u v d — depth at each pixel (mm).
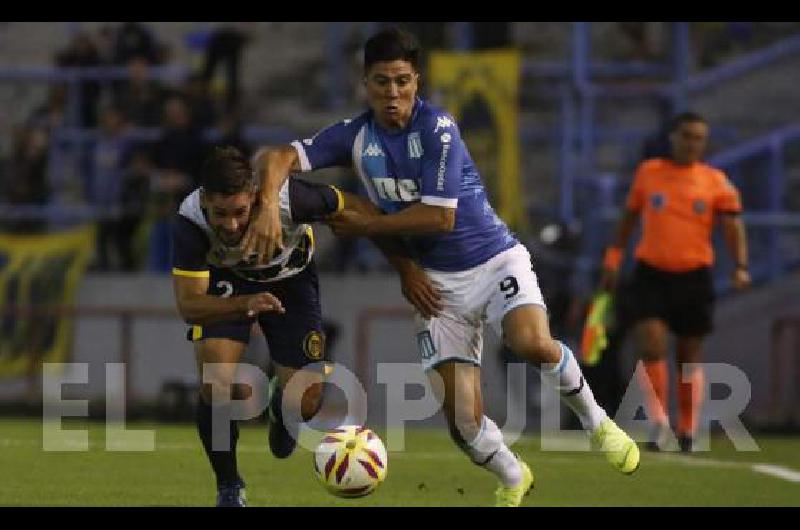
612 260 46531
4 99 79875
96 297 64500
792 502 32688
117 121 69000
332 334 59469
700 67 72625
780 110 70812
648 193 46000
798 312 59312
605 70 69125
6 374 62750
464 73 61312
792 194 66812
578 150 67000
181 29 79188
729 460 42781
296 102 77000
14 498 31125
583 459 42500
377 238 28672
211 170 25719
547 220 65750
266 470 38062
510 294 28594
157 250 65938
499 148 61000
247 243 26469
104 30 73188
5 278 65625
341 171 64188
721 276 60062
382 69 27562
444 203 27766
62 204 71500
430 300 28891
